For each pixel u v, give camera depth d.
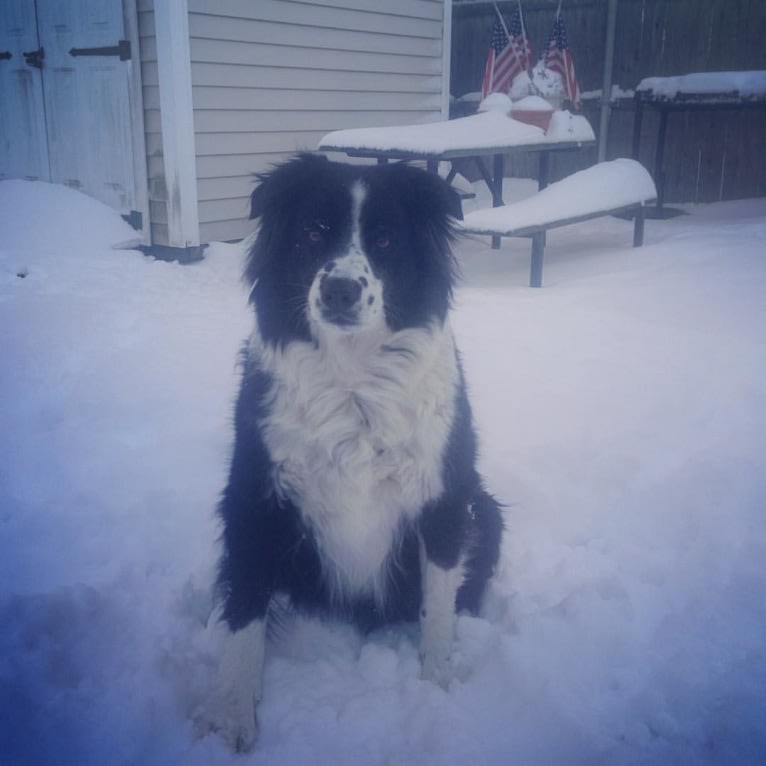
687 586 0.90
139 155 2.54
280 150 2.79
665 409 1.36
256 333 0.88
